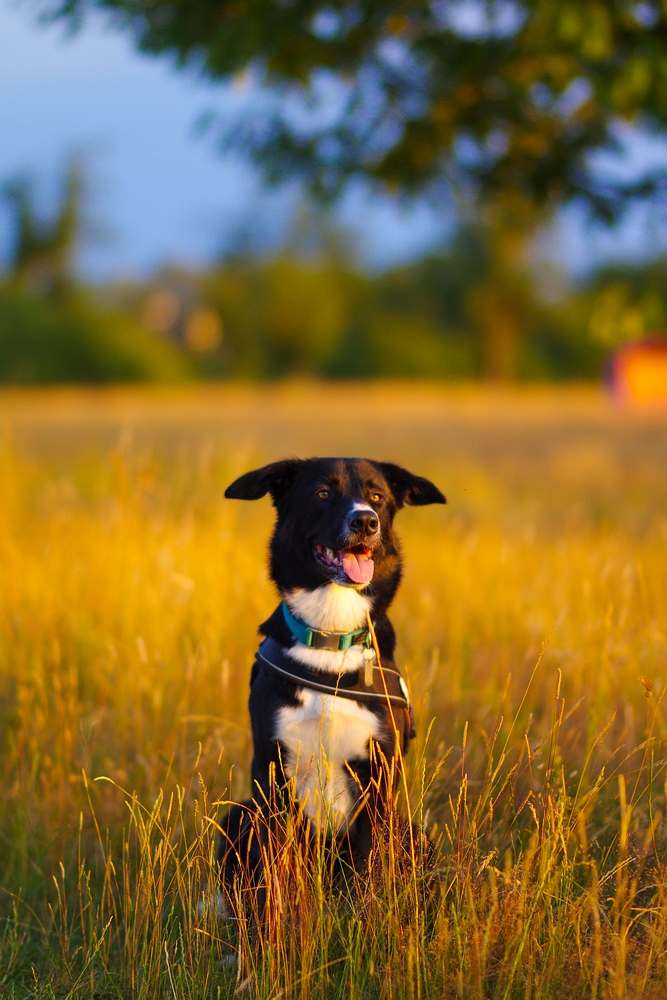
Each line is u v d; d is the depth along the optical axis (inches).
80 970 122.6
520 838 121.7
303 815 130.7
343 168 397.1
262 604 195.2
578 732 150.7
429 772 143.0
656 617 178.1
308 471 146.5
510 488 475.2
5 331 2198.6
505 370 2432.3
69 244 2461.9
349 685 132.0
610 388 1234.0
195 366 2504.9
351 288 2591.0
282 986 110.4
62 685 181.0
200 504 238.4
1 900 139.8
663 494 446.9
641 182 387.9
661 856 120.0
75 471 382.9
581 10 281.7
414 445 700.0
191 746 163.5
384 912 111.2
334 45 345.4
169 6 348.2
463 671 184.5
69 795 150.1
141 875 118.9
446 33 345.7
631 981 102.5
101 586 201.8
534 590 205.8
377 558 142.6
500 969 105.6
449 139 393.4
